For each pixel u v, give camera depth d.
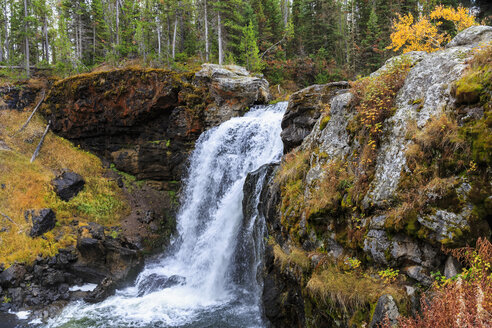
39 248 15.12
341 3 45.75
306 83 36.03
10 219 16.20
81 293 13.93
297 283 7.21
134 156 22.28
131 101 21.25
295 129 11.46
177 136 20.53
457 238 4.66
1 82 27.67
